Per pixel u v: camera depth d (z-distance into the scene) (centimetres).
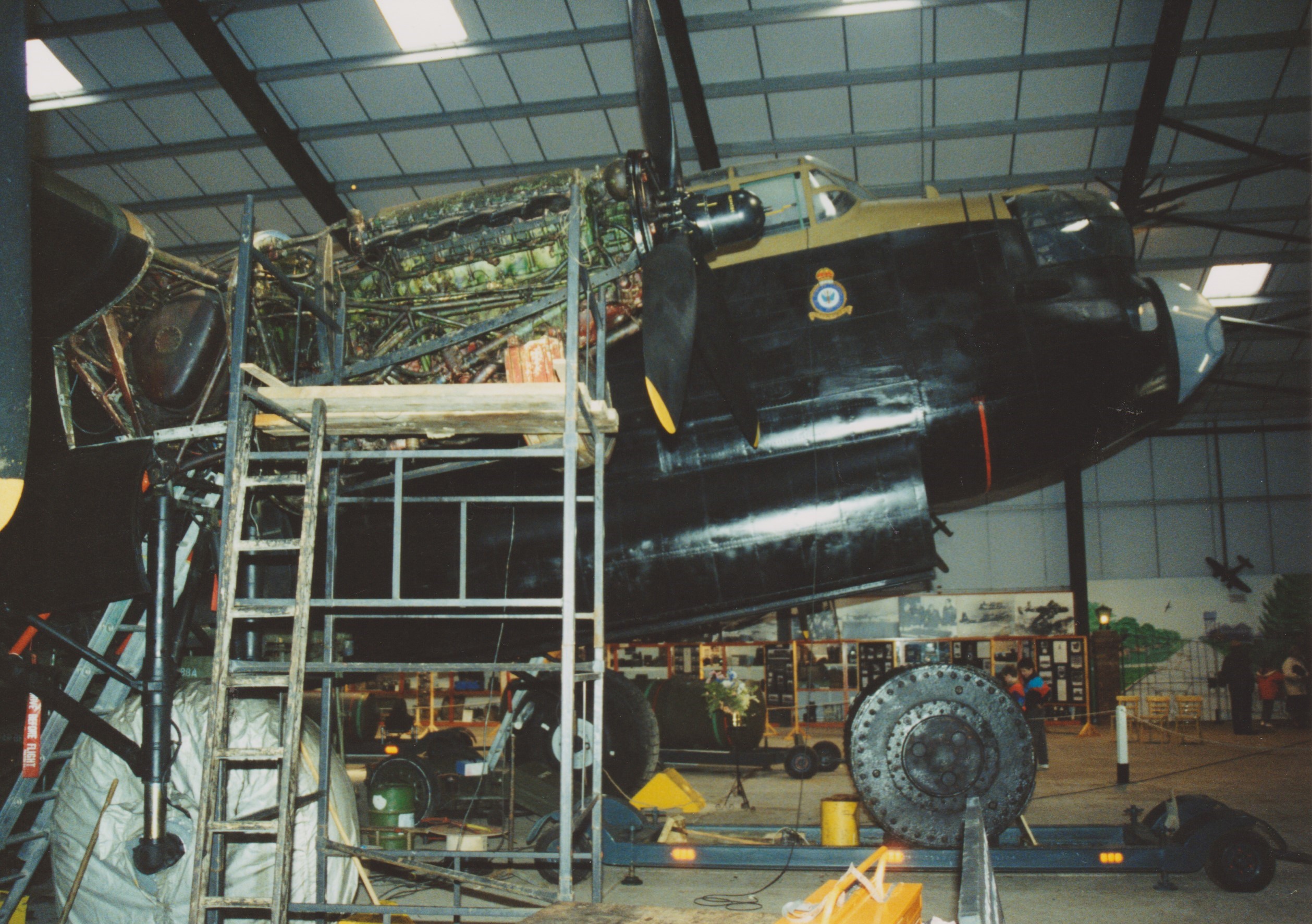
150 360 530
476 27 1236
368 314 568
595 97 1321
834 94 1320
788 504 642
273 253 549
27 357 273
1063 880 588
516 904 579
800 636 2003
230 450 384
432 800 706
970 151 1394
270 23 1239
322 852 458
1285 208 1439
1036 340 654
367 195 1484
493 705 1875
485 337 547
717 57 1276
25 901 505
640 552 654
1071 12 1194
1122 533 2073
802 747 1103
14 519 508
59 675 667
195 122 1374
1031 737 556
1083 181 1426
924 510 631
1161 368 675
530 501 416
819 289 670
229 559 374
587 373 475
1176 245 1557
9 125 273
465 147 1402
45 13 1227
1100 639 1909
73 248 482
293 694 357
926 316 661
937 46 1246
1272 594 1981
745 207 537
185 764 466
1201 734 1648
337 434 435
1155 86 1236
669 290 493
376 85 1319
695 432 664
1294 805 866
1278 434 2041
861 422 650
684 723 1116
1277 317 1675
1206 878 592
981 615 1989
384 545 675
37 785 627
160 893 450
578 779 754
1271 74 1254
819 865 561
